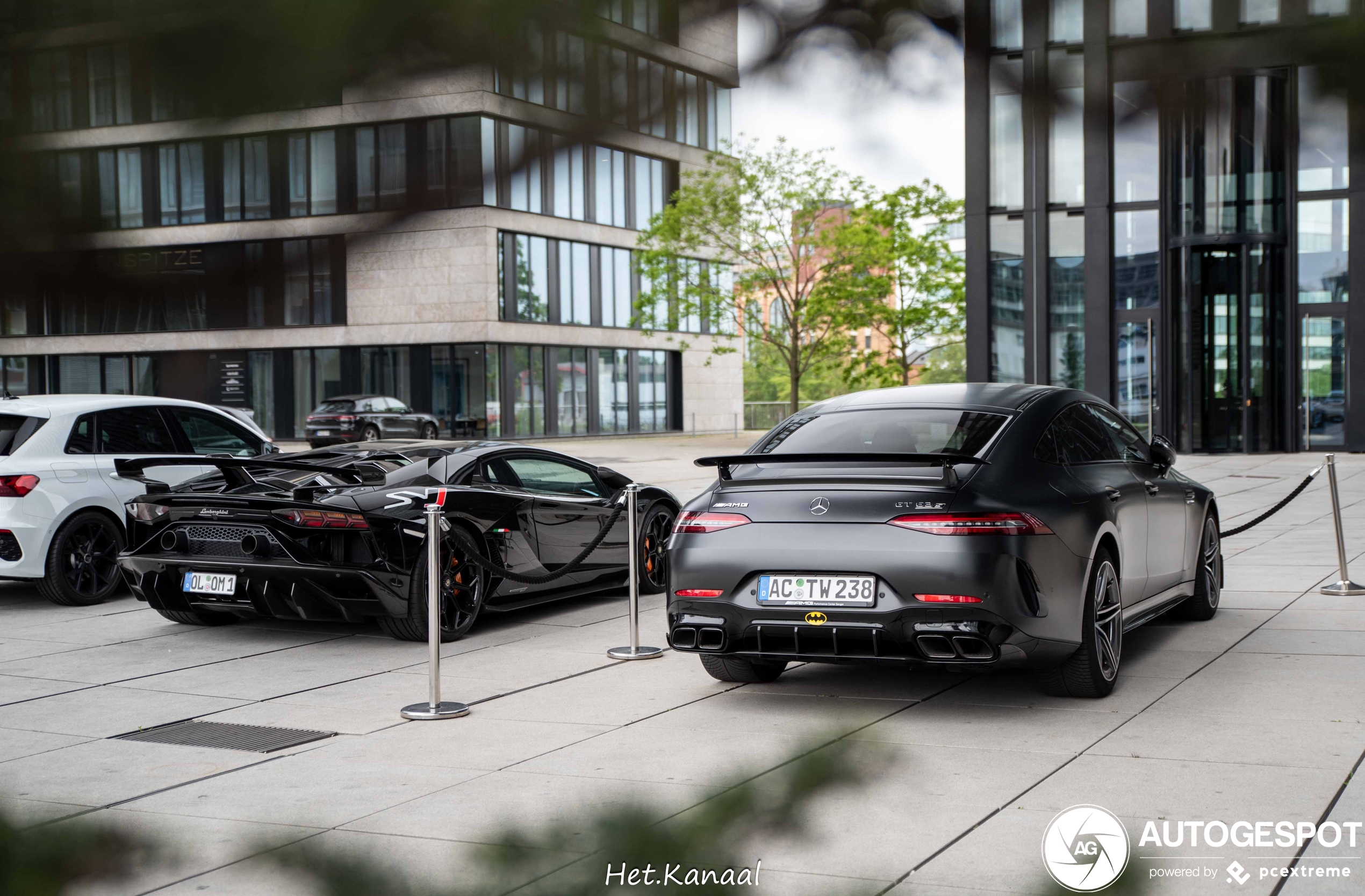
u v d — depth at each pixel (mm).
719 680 6203
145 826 1047
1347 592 8328
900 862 3424
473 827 3850
